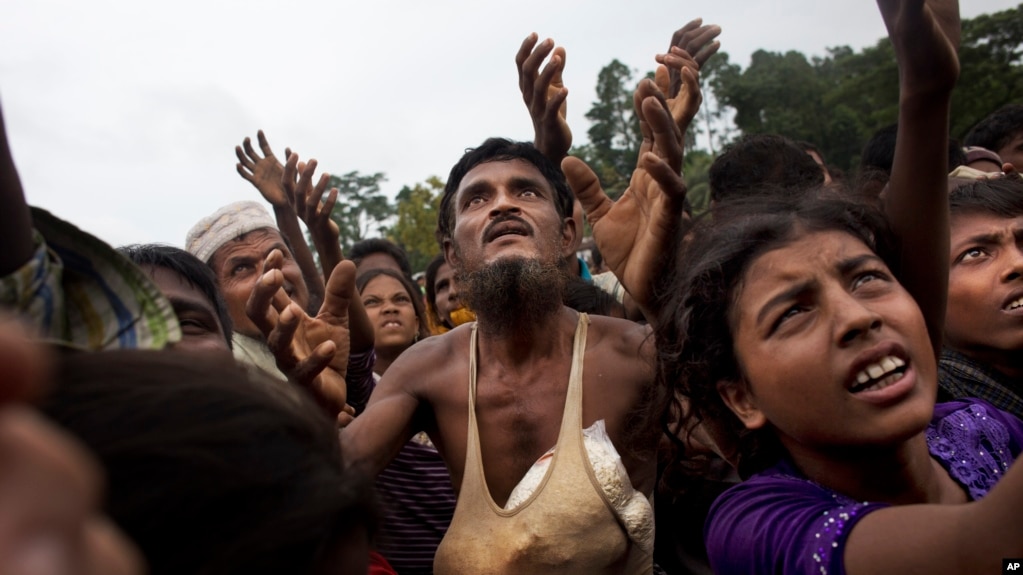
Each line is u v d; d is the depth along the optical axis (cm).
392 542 258
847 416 129
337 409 198
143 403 64
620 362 205
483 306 212
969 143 439
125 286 95
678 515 235
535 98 267
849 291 136
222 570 60
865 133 4362
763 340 139
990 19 3428
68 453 34
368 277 423
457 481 208
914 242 157
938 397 210
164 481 59
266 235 296
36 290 86
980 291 199
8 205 83
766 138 280
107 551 36
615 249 202
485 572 182
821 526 125
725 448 174
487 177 232
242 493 62
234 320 282
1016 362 204
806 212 146
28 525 32
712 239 156
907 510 116
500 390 208
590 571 179
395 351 414
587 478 182
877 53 4966
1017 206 200
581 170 207
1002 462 159
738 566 140
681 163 189
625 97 7350
